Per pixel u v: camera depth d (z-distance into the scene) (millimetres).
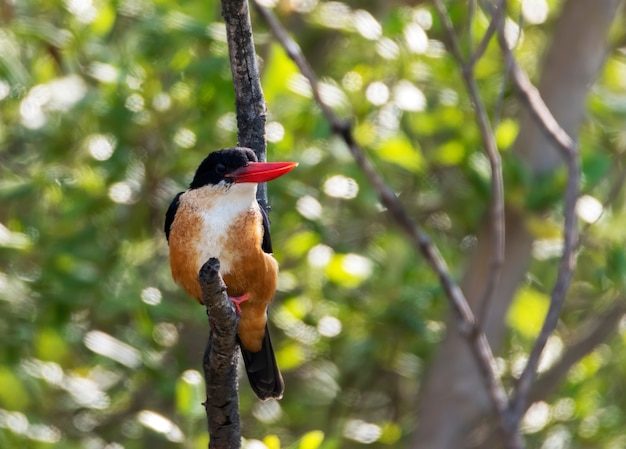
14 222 11688
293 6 11523
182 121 11320
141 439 12547
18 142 12680
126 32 12047
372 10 14039
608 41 12836
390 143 10977
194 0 11203
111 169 11328
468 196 12695
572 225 8062
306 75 8430
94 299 11383
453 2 12016
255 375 7859
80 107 10922
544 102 12234
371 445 13891
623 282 11625
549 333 7699
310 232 11492
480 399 12734
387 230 13367
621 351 14523
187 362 12578
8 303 11383
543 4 12109
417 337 13148
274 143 10523
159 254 12617
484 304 7934
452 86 12336
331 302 12562
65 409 12758
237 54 7121
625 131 14055
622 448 13891
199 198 7527
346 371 14039
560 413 13625
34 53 11609
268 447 7641
